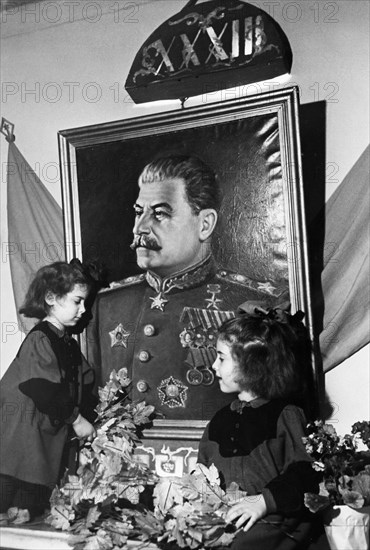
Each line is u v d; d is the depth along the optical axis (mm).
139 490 4012
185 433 4121
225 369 4039
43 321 4539
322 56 4129
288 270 3990
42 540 4203
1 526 4328
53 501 4164
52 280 4527
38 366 4480
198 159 4234
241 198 4125
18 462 4410
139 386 4262
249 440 3936
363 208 3957
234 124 4141
